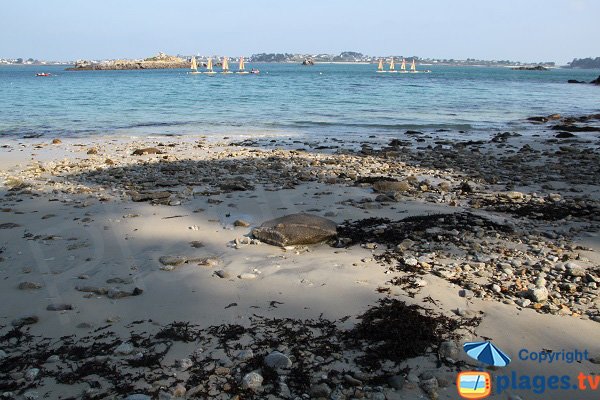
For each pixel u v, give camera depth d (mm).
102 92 48969
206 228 8148
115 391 4039
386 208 9328
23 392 4031
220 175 12578
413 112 31266
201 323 5098
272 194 10398
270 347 4660
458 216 8750
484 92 52656
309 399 3955
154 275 6254
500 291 5809
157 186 11266
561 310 5359
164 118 27672
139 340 4777
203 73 134125
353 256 6902
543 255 6969
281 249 7195
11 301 5547
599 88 65312
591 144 19109
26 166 14133
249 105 35062
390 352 4547
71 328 5000
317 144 18875
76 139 20234
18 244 7332
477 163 14789
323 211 9102
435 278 6156
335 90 52531
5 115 28422
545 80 94562
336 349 4613
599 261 6766
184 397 3977
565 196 10633
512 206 9609
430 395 3980
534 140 20203
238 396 3963
